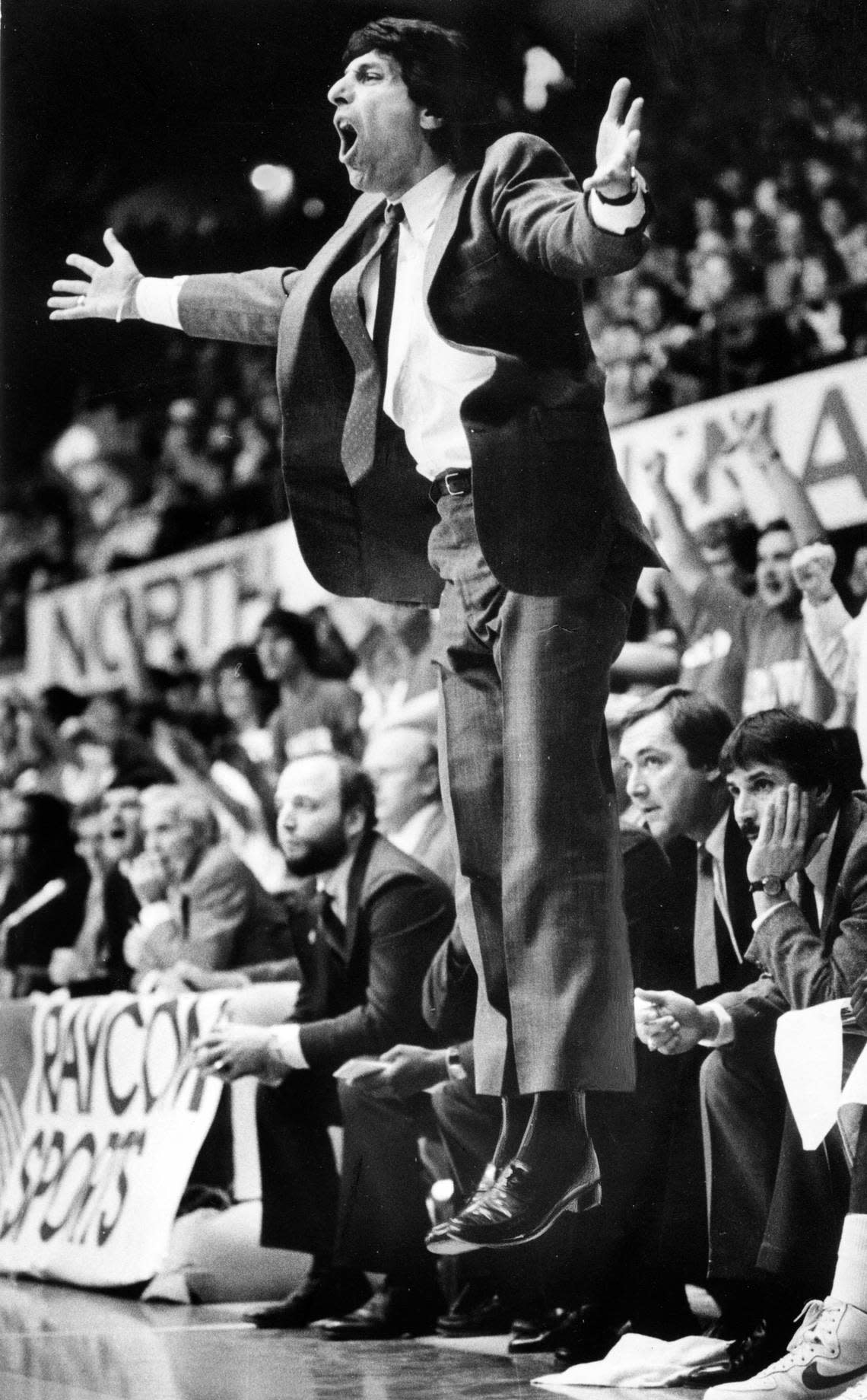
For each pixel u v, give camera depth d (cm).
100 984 694
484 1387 383
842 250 555
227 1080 529
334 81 521
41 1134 643
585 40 485
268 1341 467
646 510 605
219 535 744
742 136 538
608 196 351
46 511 782
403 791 645
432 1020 490
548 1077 392
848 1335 326
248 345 686
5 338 643
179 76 537
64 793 792
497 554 402
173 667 771
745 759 422
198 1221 572
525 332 402
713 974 440
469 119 442
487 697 419
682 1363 390
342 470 442
